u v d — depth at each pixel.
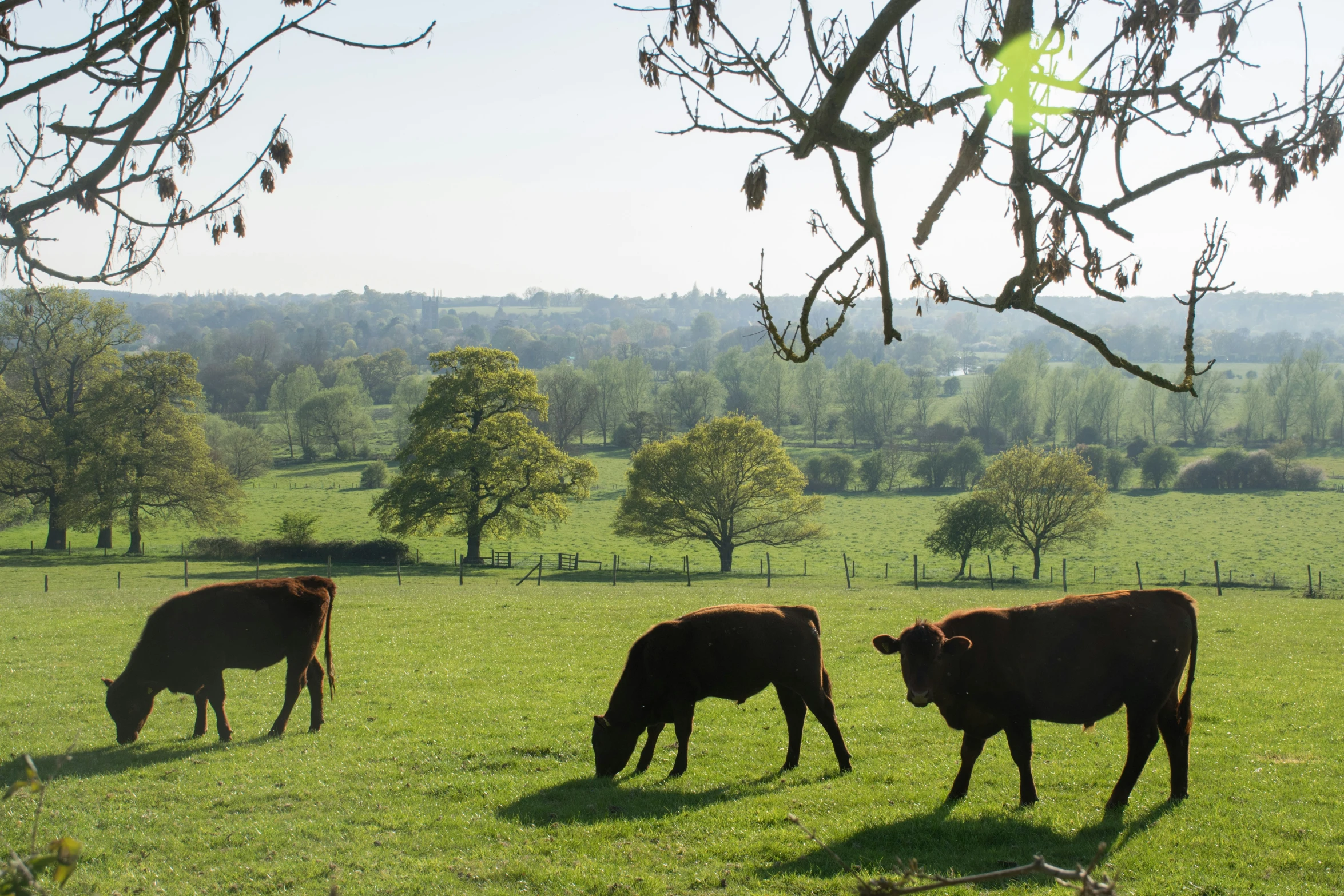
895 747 12.80
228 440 100.56
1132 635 9.75
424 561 62.28
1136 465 115.25
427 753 12.97
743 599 33.94
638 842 9.30
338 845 9.40
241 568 54.56
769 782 11.40
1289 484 107.56
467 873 8.57
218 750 13.27
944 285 4.90
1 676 18.41
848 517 96.44
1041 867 2.57
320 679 14.64
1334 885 7.71
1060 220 5.25
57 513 62.81
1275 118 4.60
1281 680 16.36
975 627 10.09
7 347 56.59
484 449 56.16
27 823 10.04
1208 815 9.43
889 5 4.31
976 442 115.12
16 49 5.28
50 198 5.71
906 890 2.81
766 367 152.00
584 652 20.84
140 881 8.45
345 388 136.00
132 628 24.58
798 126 4.73
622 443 142.50
